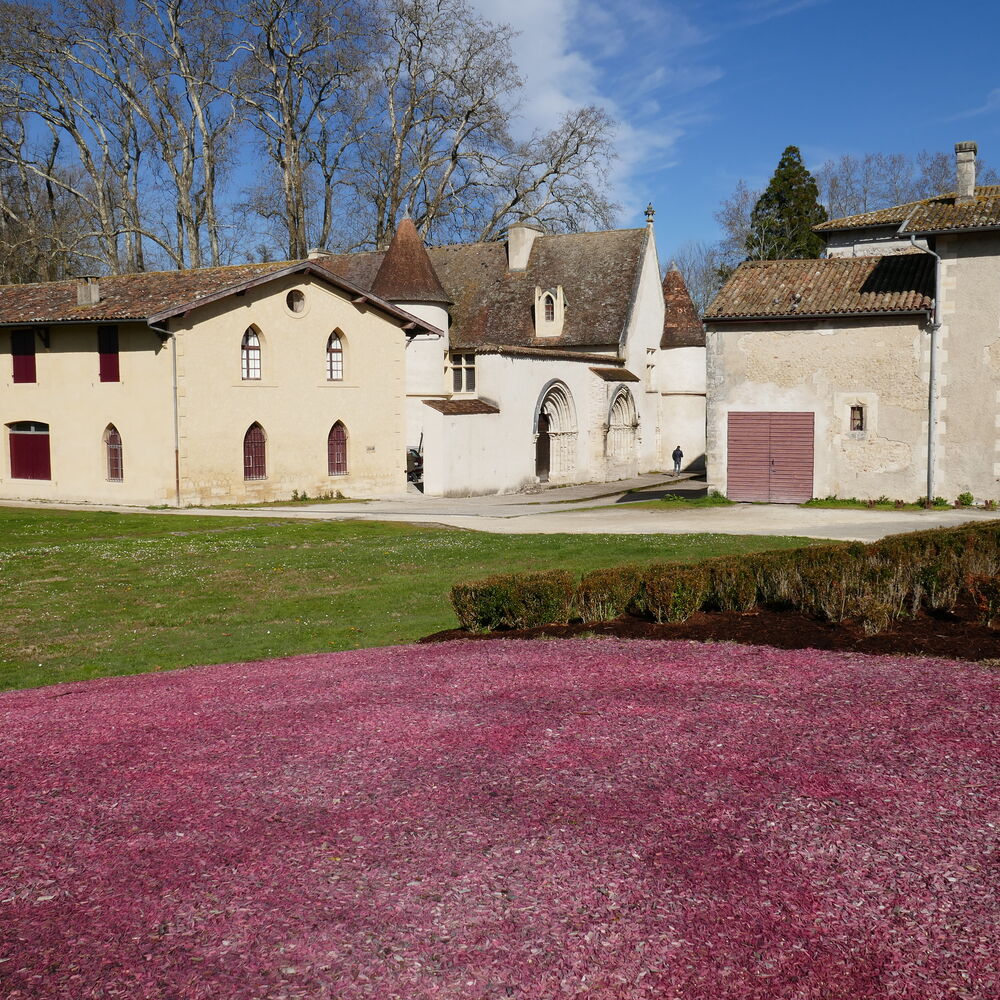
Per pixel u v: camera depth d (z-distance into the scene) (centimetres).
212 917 464
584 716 727
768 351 2888
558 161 5244
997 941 431
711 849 514
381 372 3547
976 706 714
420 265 3969
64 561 1902
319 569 1795
